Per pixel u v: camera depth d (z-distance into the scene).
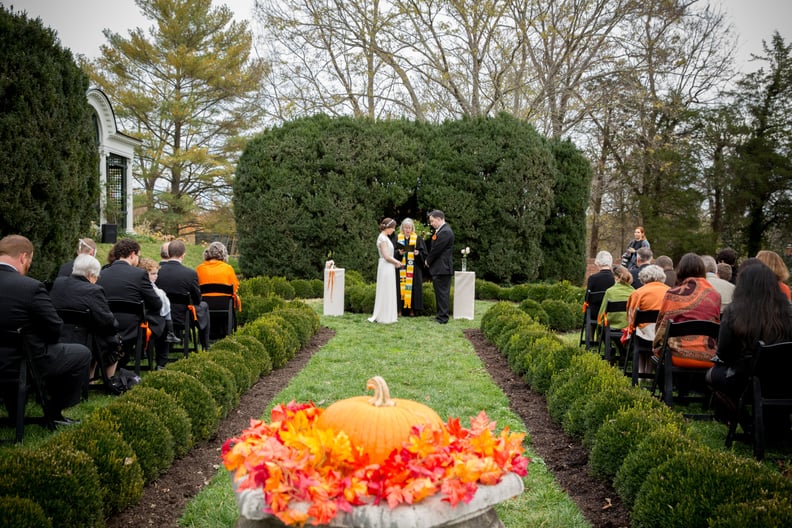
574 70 22.72
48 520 2.60
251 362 6.08
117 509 3.26
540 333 7.09
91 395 5.61
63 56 7.21
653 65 22.16
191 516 3.38
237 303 8.23
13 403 4.46
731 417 4.76
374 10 22.22
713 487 2.85
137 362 5.93
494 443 2.30
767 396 4.17
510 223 15.59
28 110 6.55
